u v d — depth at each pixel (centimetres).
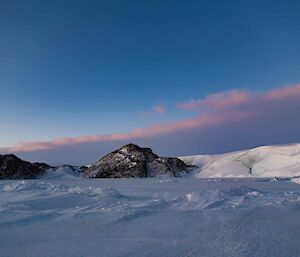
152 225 658
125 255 455
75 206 1016
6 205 941
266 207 850
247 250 471
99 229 629
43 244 521
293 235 559
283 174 5488
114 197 1193
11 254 470
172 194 1345
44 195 1260
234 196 1145
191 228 628
